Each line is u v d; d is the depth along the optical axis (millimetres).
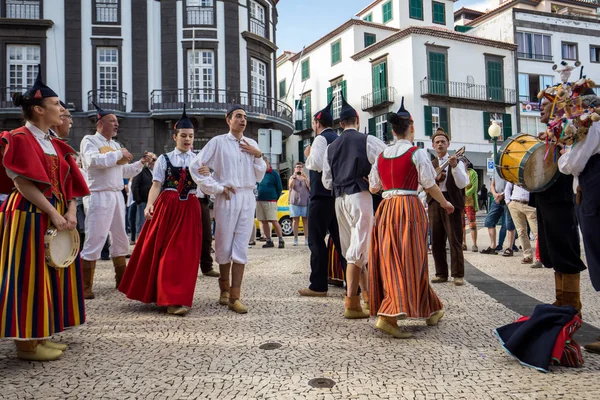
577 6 36312
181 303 4738
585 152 3520
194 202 5113
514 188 8258
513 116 31703
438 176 6258
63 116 4789
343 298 5500
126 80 23047
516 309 4945
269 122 24969
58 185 3617
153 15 23297
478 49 30672
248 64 24375
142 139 23094
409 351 3627
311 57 36875
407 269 3992
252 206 5129
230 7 23734
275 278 6820
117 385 2969
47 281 3441
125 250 5992
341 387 2934
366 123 31891
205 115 22891
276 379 3062
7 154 3279
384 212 4211
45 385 2971
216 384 2980
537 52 32812
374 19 37312
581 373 3162
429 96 28656
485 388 2918
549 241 4160
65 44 22781
